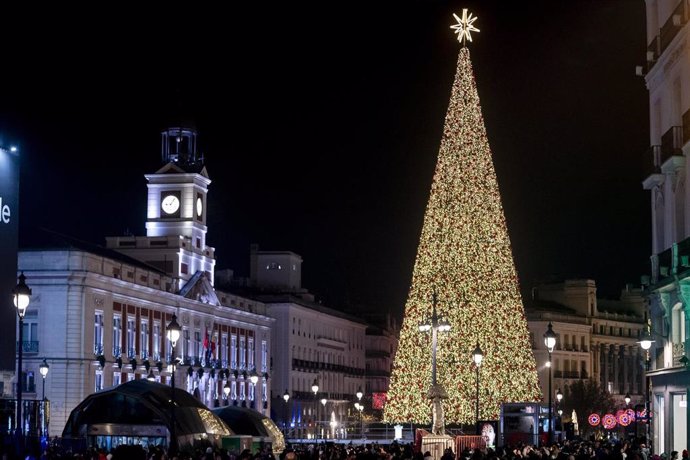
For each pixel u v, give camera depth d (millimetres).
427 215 74125
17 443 35688
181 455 31141
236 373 113625
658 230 43656
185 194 108438
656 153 42469
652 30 44281
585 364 153375
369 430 118750
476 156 73375
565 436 73375
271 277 141750
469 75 73688
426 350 73625
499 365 72812
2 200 57219
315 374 138125
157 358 94750
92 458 35562
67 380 79938
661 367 43344
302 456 34875
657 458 34188
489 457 36188
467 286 73000
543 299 159750
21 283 33062
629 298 170000
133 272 90875
